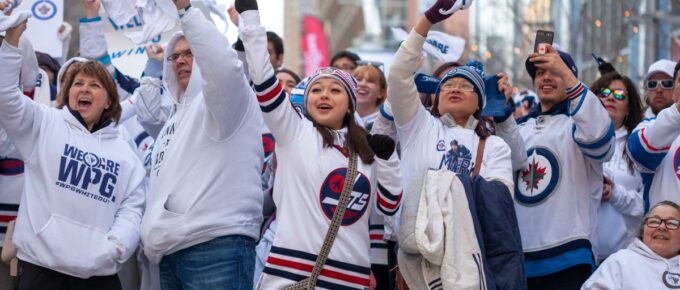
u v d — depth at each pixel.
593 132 9.00
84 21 10.88
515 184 9.50
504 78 9.30
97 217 8.58
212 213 8.17
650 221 9.15
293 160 7.95
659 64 10.88
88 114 8.73
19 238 8.45
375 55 35.72
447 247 8.19
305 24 36.81
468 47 28.59
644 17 20.98
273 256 7.89
